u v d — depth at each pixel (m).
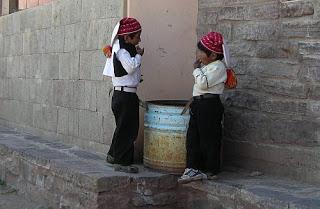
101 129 6.96
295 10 5.51
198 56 5.92
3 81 10.16
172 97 6.66
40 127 8.65
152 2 6.47
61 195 6.13
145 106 6.05
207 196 5.46
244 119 6.01
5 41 10.06
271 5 5.73
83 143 7.38
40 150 7.18
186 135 5.66
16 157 7.21
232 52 6.15
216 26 6.41
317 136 5.32
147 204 5.68
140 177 5.62
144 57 6.44
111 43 6.04
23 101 9.27
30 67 9.01
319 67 5.32
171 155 5.77
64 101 7.88
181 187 5.79
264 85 5.81
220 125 5.61
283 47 5.63
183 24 6.66
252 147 5.93
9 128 9.69
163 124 5.78
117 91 5.96
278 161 5.67
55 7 8.12
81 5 7.38
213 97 5.48
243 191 5.03
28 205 6.59
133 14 6.38
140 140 6.45
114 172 5.75
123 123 5.96
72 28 7.63
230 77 5.58
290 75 5.57
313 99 5.37
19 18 9.43
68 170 5.94
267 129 5.77
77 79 7.52
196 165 5.55
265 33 5.80
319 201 4.64
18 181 7.20
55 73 8.14
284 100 5.61
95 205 5.47
